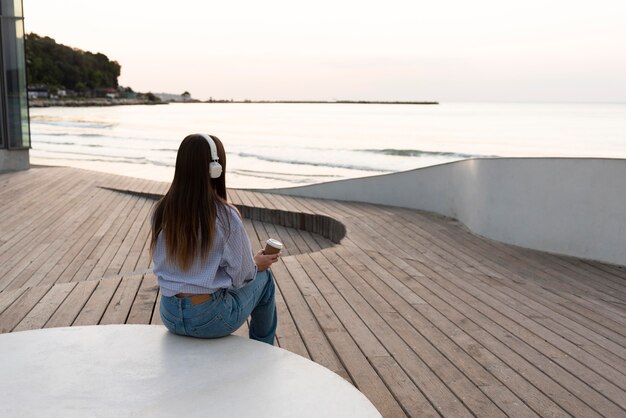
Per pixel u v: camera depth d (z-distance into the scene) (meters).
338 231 7.85
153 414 1.78
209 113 109.25
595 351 3.56
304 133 47.66
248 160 28.67
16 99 12.32
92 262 6.11
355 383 2.91
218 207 2.09
